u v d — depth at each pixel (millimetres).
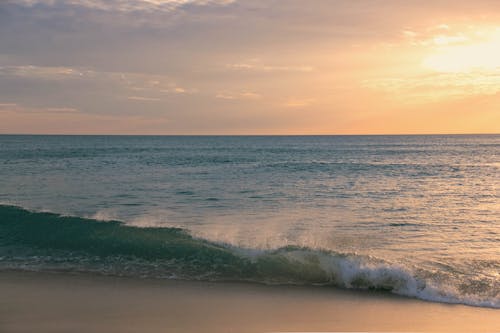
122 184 28984
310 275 9781
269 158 63000
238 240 13523
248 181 31766
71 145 122812
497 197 24375
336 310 7684
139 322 6855
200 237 12664
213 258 10758
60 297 8148
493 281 9367
